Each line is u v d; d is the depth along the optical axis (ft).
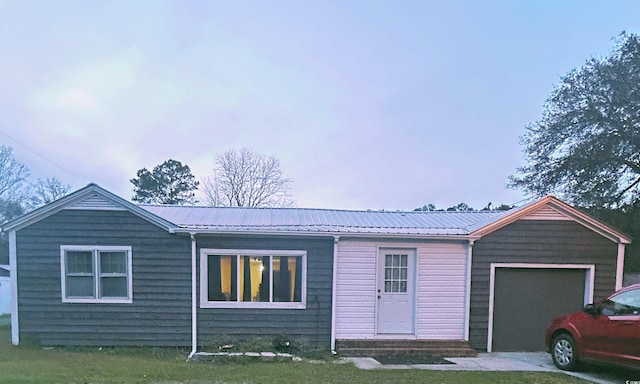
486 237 30.48
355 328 29.73
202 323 28.76
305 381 20.21
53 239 28.14
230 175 101.76
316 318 29.37
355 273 29.91
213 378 20.47
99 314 28.22
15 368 21.76
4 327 36.99
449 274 30.45
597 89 47.88
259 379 20.44
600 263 30.66
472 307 30.32
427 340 29.63
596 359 21.97
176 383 19.34
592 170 46.88
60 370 21.49
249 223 30.99
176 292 28.68
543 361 26.84
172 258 28.73
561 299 30.76
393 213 38.29
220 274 29.19
